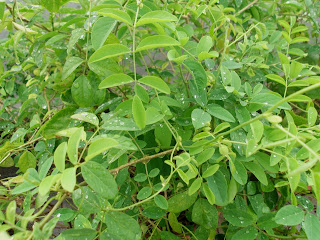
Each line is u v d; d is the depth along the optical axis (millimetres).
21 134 286
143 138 294
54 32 276
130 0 253
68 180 128
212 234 279
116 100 272
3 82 431
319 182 147
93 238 174
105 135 190
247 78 332
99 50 175
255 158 248
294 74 236
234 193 238
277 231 310
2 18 260
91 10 233
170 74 390
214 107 233
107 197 150
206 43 231
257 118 169
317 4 417
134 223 178
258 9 431
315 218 175
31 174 170
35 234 130
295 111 406
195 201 269
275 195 296
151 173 244
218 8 336
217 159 222
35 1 268
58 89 285
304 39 313
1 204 267
